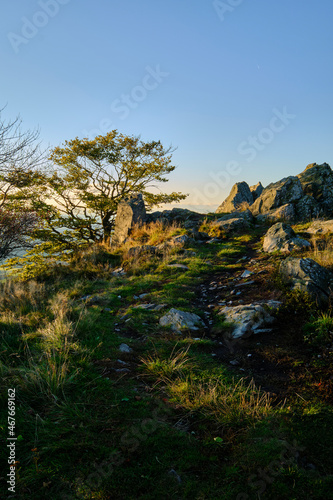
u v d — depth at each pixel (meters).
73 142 20.67
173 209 20.08
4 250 11.36
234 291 7.75
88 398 3.67
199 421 3.42
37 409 3.48
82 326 5.74
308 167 23.11
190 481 2.59
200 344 5.39
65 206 21.39
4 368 4.08
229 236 14.25
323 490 2.47
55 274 12.12
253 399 3.73
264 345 5.25
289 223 16.00
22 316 6.69
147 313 6.86
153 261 11.39
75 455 2.82
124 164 22.45
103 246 17.28
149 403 3.69
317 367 4.43
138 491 2.49
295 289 6.47
